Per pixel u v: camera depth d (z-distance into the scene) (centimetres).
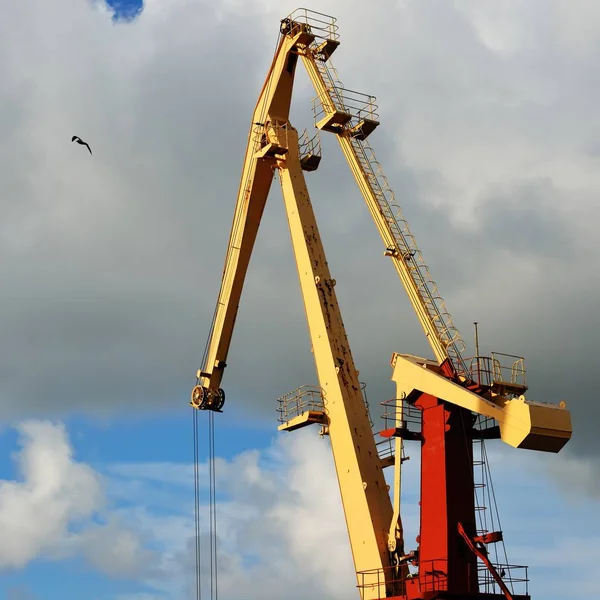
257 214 3928
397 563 3097
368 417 3331
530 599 2862
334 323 3422
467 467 2934
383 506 3200
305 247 3522
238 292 4047
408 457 3291
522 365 3036
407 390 3091
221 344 4116
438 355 3083
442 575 2816
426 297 3203
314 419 3316
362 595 3117
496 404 2912
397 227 3344
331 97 3575
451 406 2970
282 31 3769
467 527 2873
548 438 2759
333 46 3691
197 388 4169
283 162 3691
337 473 3272
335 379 3328
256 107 3903
